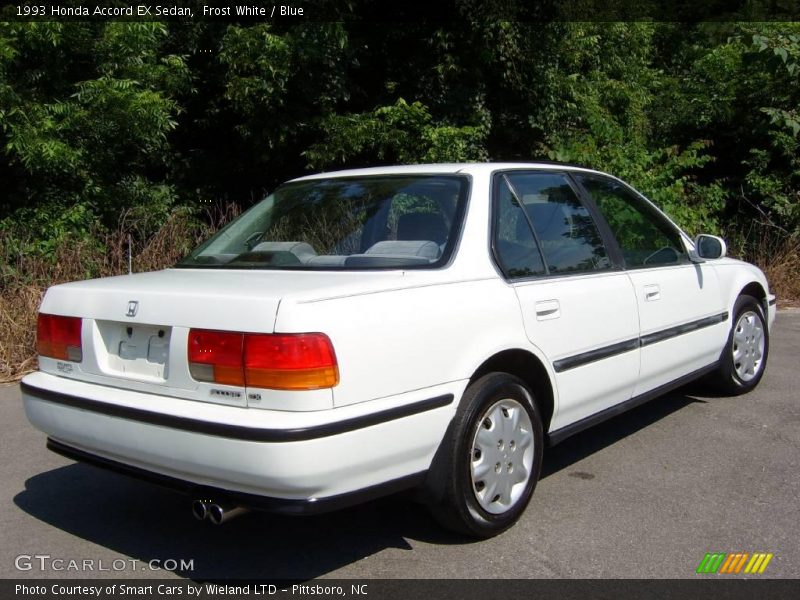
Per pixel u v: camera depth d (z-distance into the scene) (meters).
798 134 12.41
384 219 4.04
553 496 4.26
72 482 4.62
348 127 10.80
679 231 5.40
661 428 5.41
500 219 4.02
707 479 4.48
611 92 14.11
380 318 3.22
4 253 8.41
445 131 11.02
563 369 4.05
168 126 9.80
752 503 4.14
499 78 12.45
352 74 12.13
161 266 8.45
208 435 3.01
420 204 4.01
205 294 3.22
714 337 5.50
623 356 4.49
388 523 3.96
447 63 11.73
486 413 3.62
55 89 9.57
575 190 4.63
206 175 11.81
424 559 3.56
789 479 4.48
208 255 4.33
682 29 18.44
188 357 3.18
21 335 7.19
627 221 4.91
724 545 3.66
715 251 5.21
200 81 11.09
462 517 3.55
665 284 4.92
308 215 4.29
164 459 3.17
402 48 12.12
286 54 9.91
